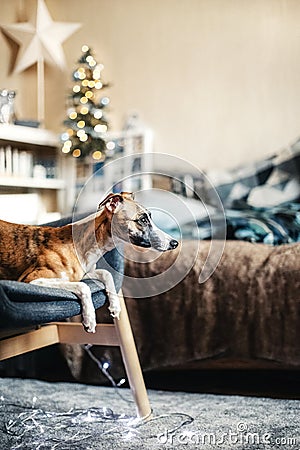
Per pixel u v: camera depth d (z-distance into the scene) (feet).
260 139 13.14
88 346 9.12
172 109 13.71
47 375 9.59
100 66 13.57
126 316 7.64
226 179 12.71
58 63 13.83
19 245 6.76
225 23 13.34
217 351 8.63
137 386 7.54
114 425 7.31
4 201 12.43
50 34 13.65
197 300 8.68
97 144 13.03
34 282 6.47
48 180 13.07
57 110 14.35
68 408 7.99
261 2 13.07
